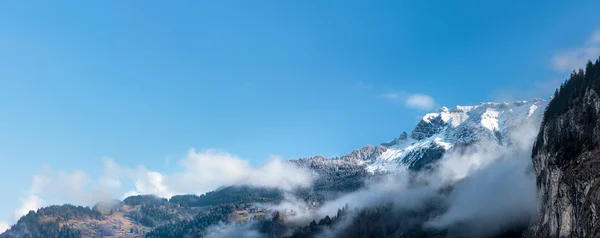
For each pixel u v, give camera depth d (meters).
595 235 141.62
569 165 171.00
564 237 162.00
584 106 191.88
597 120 174.38
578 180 158.50
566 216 163.00
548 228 180.12
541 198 196.00
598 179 150.75
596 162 157.75
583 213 151.12
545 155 195.62
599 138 167.62
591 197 148.88
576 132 183.00
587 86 199.00
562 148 180.75
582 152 169.75
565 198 164.88
